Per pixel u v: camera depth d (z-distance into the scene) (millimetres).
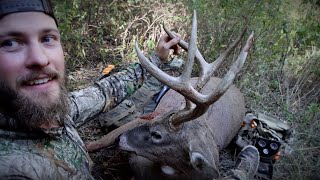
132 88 644
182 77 558
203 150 596
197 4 1011
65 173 396
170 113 630
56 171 383
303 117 904
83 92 575
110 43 1103
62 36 929
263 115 887
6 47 368
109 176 721
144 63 561
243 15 1005
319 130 872
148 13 1103
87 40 1039
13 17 361
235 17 1013
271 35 1014
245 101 959
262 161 760
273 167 771
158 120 630
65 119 466
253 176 709
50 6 395
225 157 823
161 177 662
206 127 682
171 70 913
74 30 1018
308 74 1028
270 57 1008
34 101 381
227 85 531
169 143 614
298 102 956
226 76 532
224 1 1008
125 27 1083
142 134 637
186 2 1085
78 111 549
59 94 403
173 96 815
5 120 378
